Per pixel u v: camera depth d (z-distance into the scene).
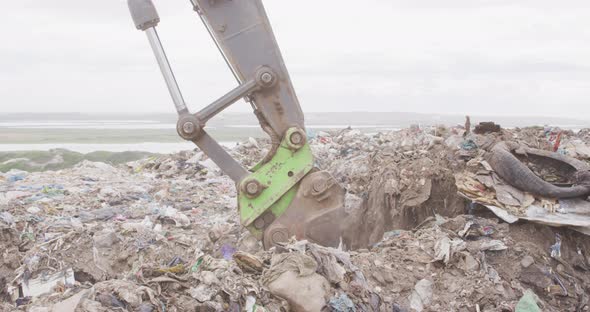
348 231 7.14
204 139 6.59
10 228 7.70
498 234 6.61
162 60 6.46
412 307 5.74
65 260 7.12
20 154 31.73
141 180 12.59
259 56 6.48
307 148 6.66
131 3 6.41
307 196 6.62
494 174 7.30
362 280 5.68
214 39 6.59
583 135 11.02
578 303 6.12
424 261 6.27
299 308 5.18
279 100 6.55
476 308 5.77
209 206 10.41
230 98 6.47
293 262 5.38
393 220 7.79
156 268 5.42
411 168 8.11
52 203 9.79
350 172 10.41
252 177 6.54
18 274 6.75
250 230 6.69
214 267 5.41
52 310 4.62
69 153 32.47
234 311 4.97
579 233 6.79
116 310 4.61
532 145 8.45
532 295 5.85
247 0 6.45
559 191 6.88
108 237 7.60
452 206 7.69
